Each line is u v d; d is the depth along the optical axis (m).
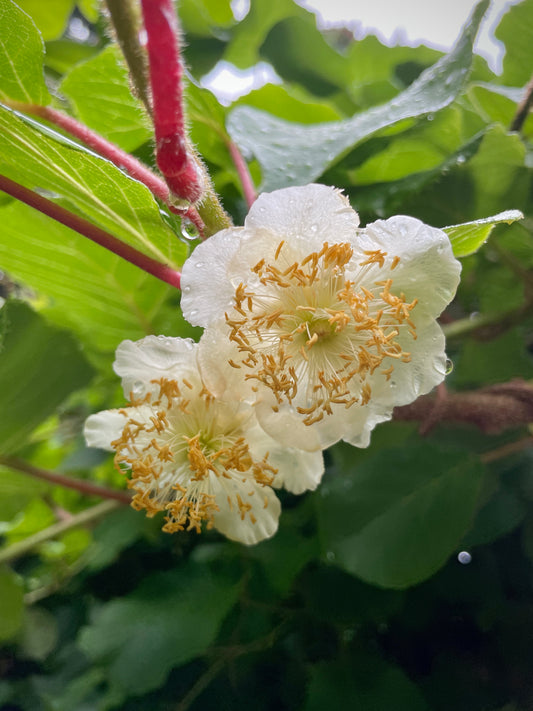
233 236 0.08
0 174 0.09
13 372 0.14
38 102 0.10
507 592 0.16
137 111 0.12
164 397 0.10
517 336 0.16
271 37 0.21
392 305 0.08
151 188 0.09
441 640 0.16
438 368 0.08
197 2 0.20
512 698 0.14
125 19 0.07
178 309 0.15
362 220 0.13
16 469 0.15
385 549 0.12
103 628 0.14
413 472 0.12
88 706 0.17
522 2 0.15
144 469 0.10
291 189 0.08
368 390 0.08
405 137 0.13
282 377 0.08
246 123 0.14
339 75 0.21
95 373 0.15
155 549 0.18
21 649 0.19
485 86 0.14
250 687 0.16
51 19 0.21
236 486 0.10
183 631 0.14
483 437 0.15
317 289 0.09
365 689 0.13
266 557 0.14
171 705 0.16
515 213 0.07
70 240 0.13
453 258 0.08
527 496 0.15
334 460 0.15
